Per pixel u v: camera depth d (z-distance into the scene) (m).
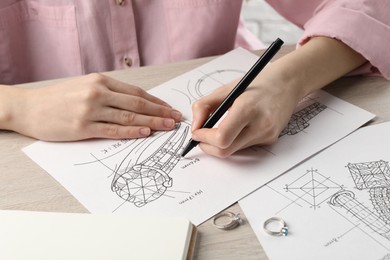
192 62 0.83
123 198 0.59
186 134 0.68
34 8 0.96
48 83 0.81
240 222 0.55
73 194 0.60
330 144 0.65
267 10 1.94
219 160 0.63
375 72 0.78
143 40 0.98
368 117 0.69
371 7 0.79
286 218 0.55
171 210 0.57
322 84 0.74
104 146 0.67
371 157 0.62
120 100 0.70
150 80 0.79
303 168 0.61
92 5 0.93
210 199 0.58
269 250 0.51
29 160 0.66
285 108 0.67
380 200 0.56
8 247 0.51
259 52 0.85
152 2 0.95
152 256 0.49
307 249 0.51
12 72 1.01
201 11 0.97
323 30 0.78
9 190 0.61
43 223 0.54
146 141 0.68
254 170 0.61
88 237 0.52
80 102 0.68
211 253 0.52
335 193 0.57
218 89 0.70
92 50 0.97
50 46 0.99
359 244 0.51
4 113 0.70
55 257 0.50
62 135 0.68
